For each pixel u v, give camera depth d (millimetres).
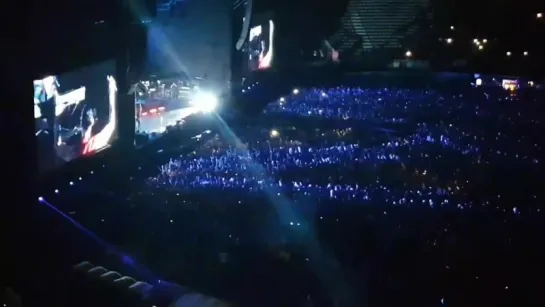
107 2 8227
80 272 5184
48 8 6742
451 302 5359
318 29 21328
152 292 4684
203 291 5426
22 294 4969
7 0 6047
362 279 5758
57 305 4812
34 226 6109
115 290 4785
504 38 21156
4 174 5977
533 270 5953
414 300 5391
